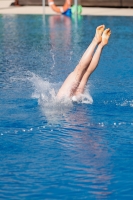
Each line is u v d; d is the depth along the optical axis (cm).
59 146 1134
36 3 5434
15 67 2069
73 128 1260
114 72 1945
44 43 2772
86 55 1447
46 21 3956
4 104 1477
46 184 932
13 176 970
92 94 1585
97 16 4297
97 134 1216
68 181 945
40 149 1116
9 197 880
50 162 1039
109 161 1039
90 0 5312
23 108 1434
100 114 1377
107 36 1428
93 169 1000
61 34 3148
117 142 1158
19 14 4544
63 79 1827
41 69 2027
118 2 5228
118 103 1491
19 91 1633
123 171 988
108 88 1672
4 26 3628
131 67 2048
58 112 1395
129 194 890
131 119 1337
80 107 1440
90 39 2905
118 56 2322
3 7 5278
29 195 888
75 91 1494
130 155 1073
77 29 3394
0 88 1681
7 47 2636
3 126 1277
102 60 2212
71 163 1030
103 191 902
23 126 1277
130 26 3538
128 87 1691
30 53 2438
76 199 871
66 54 2402
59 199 872
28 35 3112
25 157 1067
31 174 977
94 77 1847
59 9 4484
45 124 1291
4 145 1143
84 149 1112
